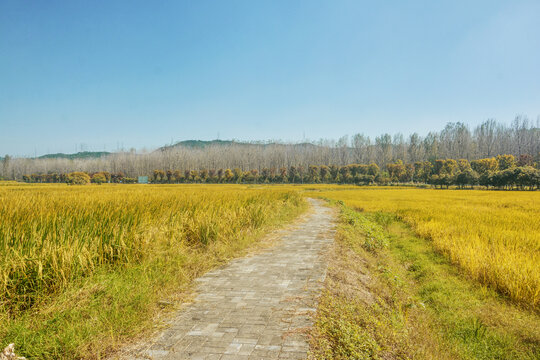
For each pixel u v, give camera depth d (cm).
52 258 485
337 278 584
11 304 422
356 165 9012
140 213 838
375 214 1930
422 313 554
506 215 1716
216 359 320
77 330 371
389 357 342
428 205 2458
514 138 9681
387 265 834
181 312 442
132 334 376
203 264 671
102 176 9394
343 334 352
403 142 11756
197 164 11975
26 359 318
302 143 14512
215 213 1002
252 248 849
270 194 1925
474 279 737
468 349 450
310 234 1062
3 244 507
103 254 593
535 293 595
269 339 358
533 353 448
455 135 10888
